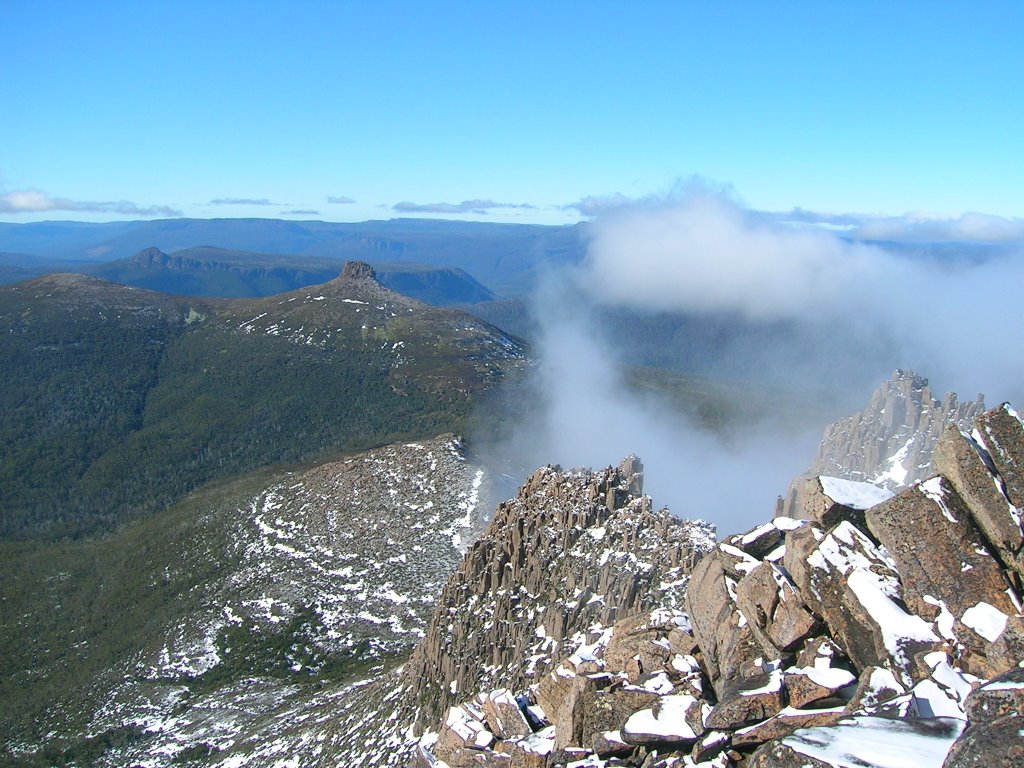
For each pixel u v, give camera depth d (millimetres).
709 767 24234
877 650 26062
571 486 101562
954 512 27734
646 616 35531
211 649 158500
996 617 24906
